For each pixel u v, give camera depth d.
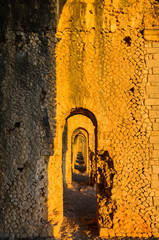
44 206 4.57
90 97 4.83
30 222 4.46
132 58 4.89
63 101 4.80
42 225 4.43
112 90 4.86
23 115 4.68
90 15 4.89
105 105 4.83
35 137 4.66
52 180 4.78
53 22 4.81
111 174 4.73
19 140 4.63
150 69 4.87
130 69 4.88
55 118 4.73
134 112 4.81
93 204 6.68
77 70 4.86
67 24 4.88
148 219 4.54
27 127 4.67
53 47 4.80
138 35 4.91
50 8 4.82
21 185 4.56
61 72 4.83
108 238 4.31
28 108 4.70
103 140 4.76
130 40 4.91
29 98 4.71
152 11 4.95
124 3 4.90
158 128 4.76
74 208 6.21
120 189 4.62
